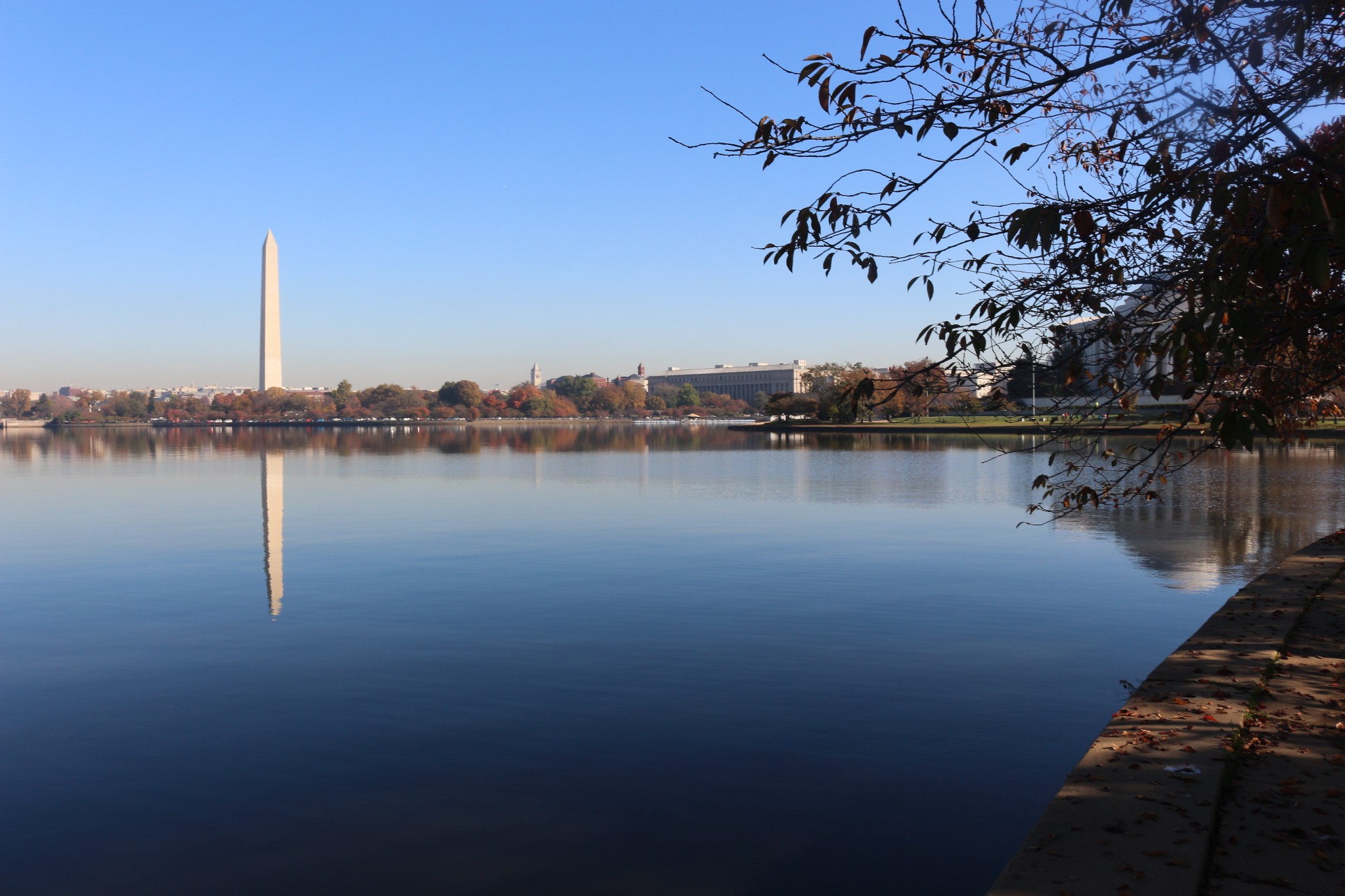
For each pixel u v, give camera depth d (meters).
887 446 95.00
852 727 11.45
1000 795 9.48
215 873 8.18
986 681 13.30
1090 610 17.83
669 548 26.34
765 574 22.08
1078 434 7.94
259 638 16.42
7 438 164.38
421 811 9.29
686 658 14.72
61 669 14.50
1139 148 7.18
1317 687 10.26
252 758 10.73
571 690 13.11
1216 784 7.65
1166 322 7.73
